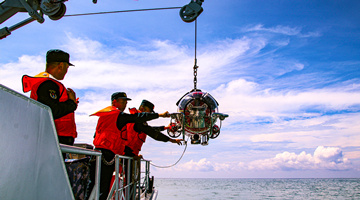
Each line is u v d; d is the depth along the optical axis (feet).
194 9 16.62
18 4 13.58
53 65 11.19
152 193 33.19
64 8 14.89
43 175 5.22
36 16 13.85
